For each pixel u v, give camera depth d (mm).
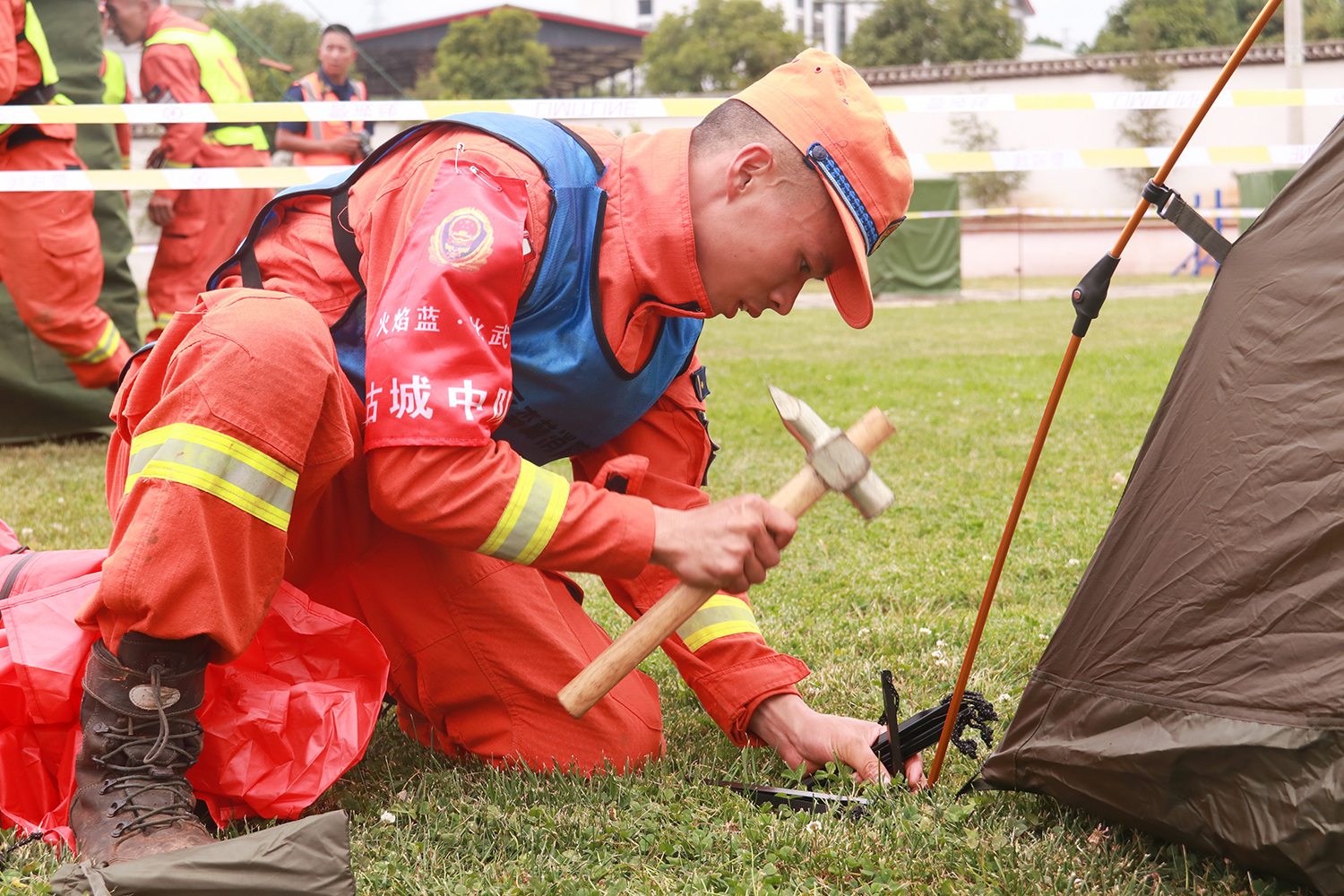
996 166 4816
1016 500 1786
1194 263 29516
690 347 2059
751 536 1626
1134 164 4848
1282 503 1550
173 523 1559
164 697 1625
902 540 3893
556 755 1978
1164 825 1639
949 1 45781
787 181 1712
